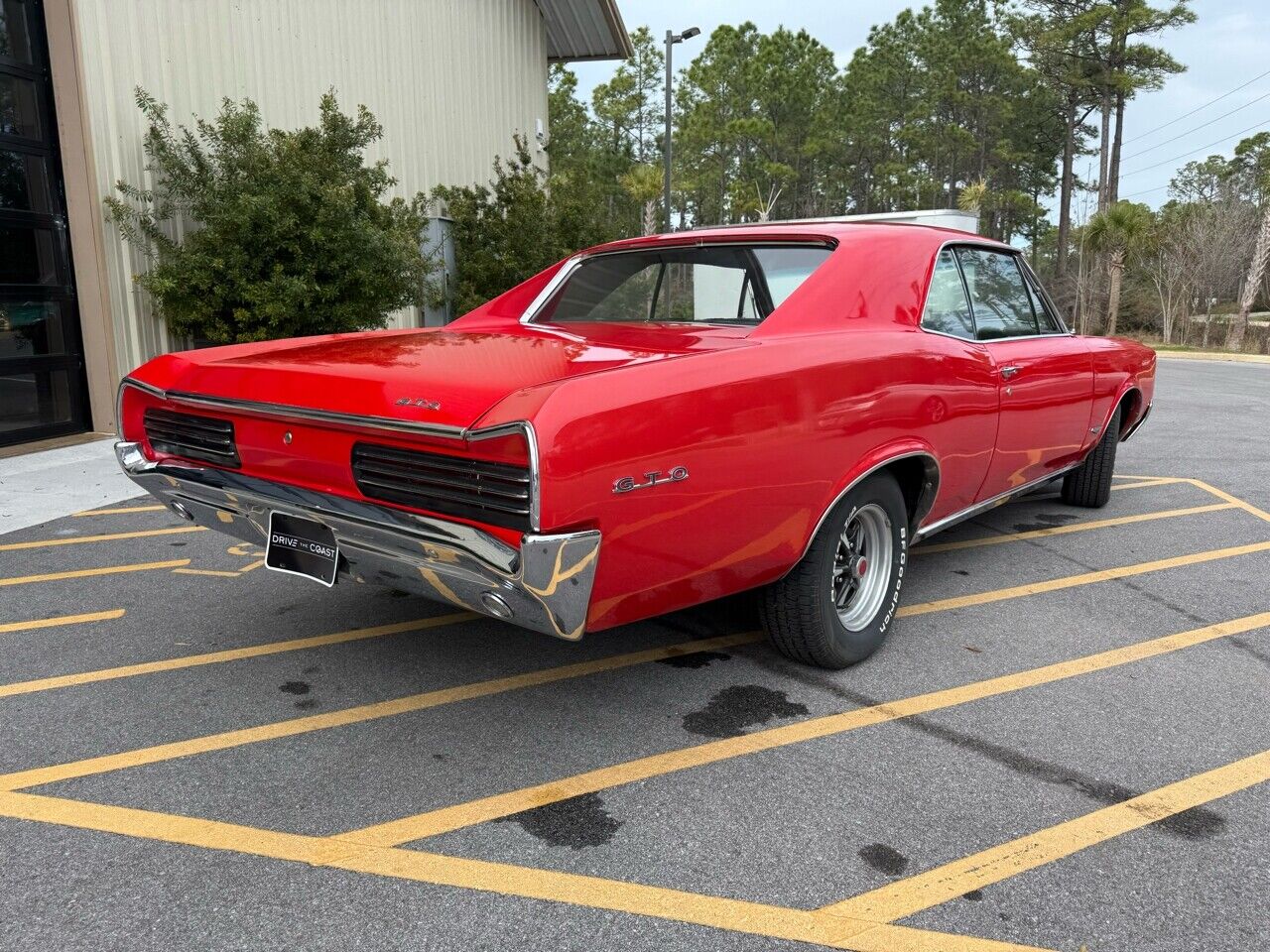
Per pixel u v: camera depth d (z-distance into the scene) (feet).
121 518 16.97
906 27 212.23
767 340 8.91
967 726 9.12
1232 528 17.16
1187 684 10.17
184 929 6.06
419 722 9.09
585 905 6.37
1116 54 169.48
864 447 9.32
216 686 9.86
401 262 28.02
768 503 8.31
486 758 8.40
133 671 10.22
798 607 9.63
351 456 7.73
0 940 5.93
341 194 25.50
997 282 12.91
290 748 8.54
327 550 8.35
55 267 23.58
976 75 202.69
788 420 8.32
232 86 28.55
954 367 10.63
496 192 43.24
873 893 6.54
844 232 10.48
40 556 14.55
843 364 8.95
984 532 16.83
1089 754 8.59
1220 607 12.74
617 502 6.95
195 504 9.37
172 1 26.02
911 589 13.46
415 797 7.72
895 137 214.69
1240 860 6.98
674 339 9.28
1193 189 234.38
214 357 9.48
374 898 6.41
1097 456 17.58
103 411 24.56
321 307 26.11
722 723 9.13
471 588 7.29
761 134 185.98
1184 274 134.41
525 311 11.76
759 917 6.28
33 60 22.65
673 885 6.61
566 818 7.44
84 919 6.15
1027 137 204.74
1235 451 26.17
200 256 24.23
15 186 22.41
